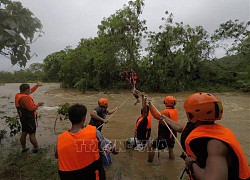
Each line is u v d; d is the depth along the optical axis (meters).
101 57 24.02
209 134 1.98
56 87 28.67
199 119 2.12
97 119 6.00
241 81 21.17
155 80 22.25
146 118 6.49
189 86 23.17
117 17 23.34
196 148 2.01
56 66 37.25
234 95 19.19
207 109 2.08
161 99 17.52
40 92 23.09
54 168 5.77
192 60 22.75
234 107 13.58
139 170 5.85
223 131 2.02
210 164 1.85
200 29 23.36
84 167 3.21
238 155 1.89
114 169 5.87
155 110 5.55
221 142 1.91
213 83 23.70
